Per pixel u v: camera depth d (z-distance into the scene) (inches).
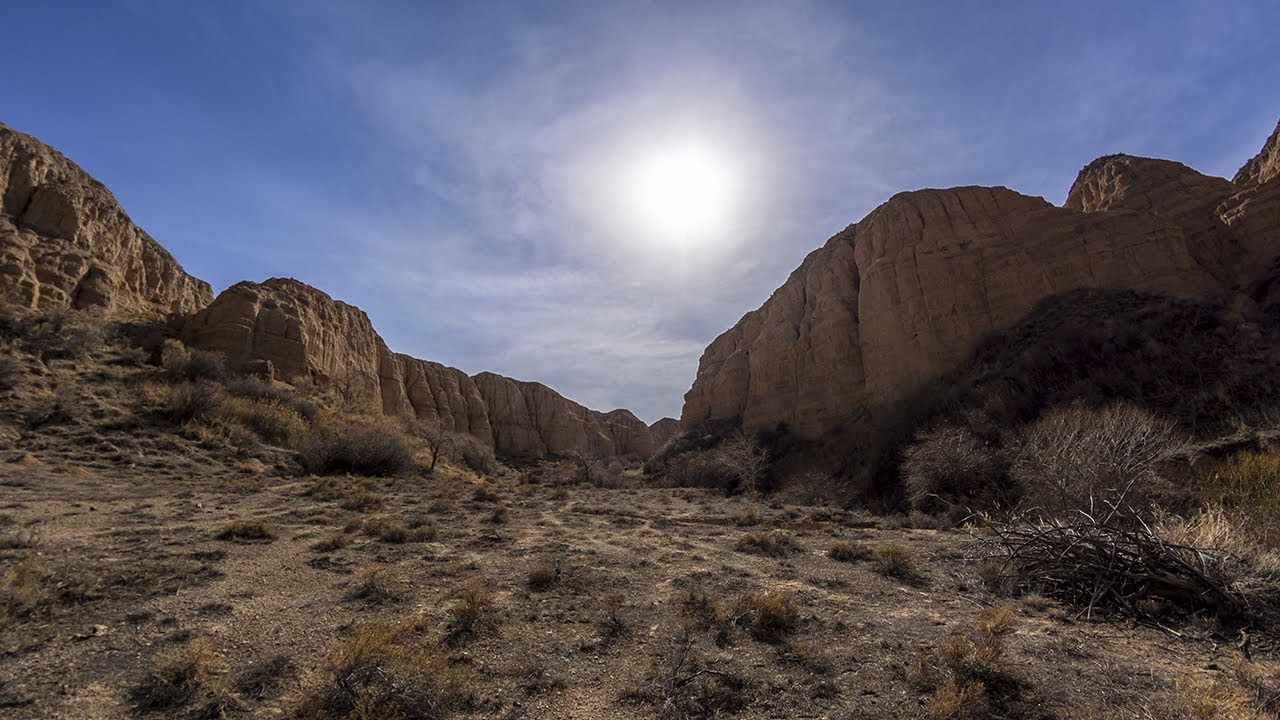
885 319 1673.2
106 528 348.5
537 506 634.2
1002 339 1400.1
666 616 237.0
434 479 969.5
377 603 235.9
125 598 219.8
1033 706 156.8
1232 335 1053.2
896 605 260.2
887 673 180.9
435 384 3326.8
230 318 1507.1
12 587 211.9
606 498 828.0
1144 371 1051.3
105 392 933.2
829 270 2138.3
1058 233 1497.3
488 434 3506.4
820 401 1866.4
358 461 927.7
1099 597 254.5
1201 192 1485.0
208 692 149.9
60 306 1295.5
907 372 1557.6
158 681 152.7
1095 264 1402.6
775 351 2148.1
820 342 1942.7
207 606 217.9
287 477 802.8
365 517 462.6
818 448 1742.1
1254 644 209.3
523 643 201.8
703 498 908.0
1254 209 1312.7
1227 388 933.2
